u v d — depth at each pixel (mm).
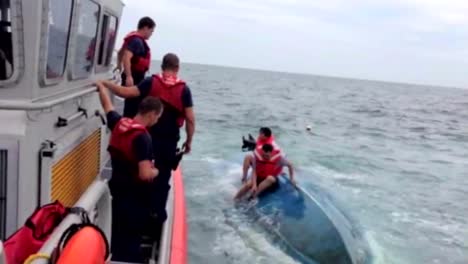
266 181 9414
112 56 6043
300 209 8227
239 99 40500
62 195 3717
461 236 9172
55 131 3588
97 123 5086
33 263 2057
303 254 7066
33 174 3150
